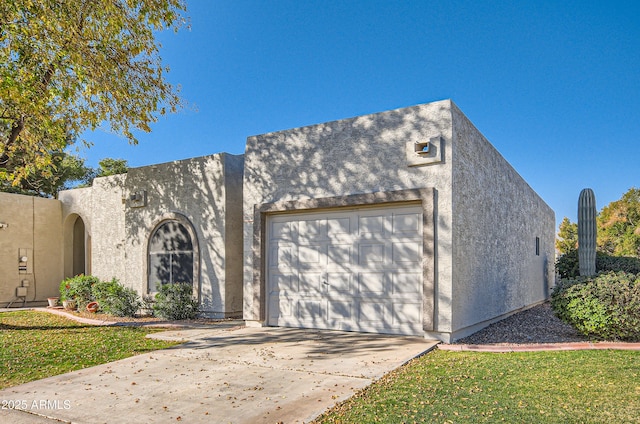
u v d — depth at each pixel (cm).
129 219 1425
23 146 1162
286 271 1026
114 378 633
